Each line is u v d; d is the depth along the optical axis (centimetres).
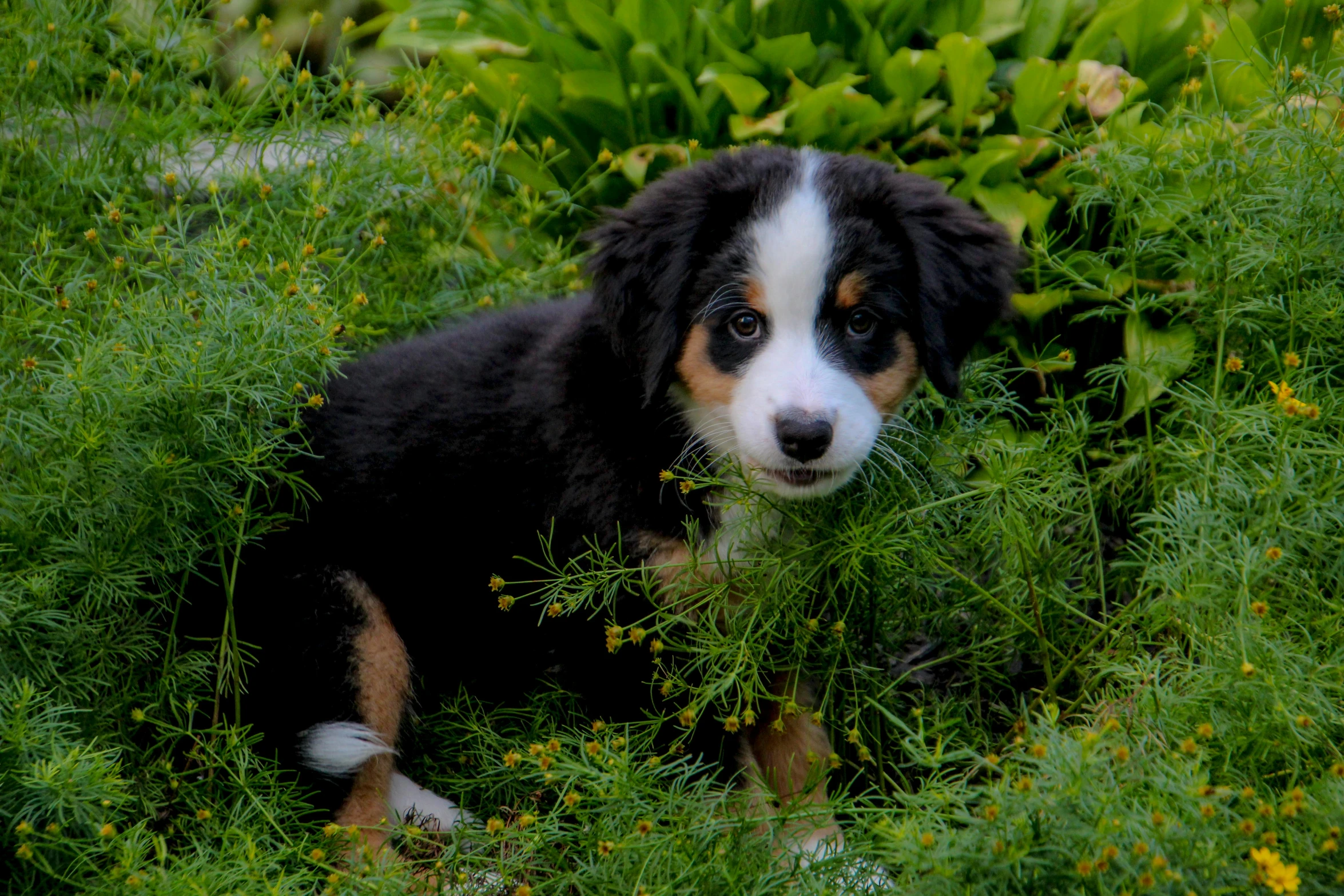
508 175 525
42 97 453
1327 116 439
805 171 350
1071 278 463
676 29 511
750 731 393
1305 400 351
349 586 377
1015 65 506
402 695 384
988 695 404
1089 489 392
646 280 346
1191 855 248
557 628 371
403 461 378
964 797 267
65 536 327
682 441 350
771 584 333
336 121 492
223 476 341
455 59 522
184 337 330
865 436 328
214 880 288
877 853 283
